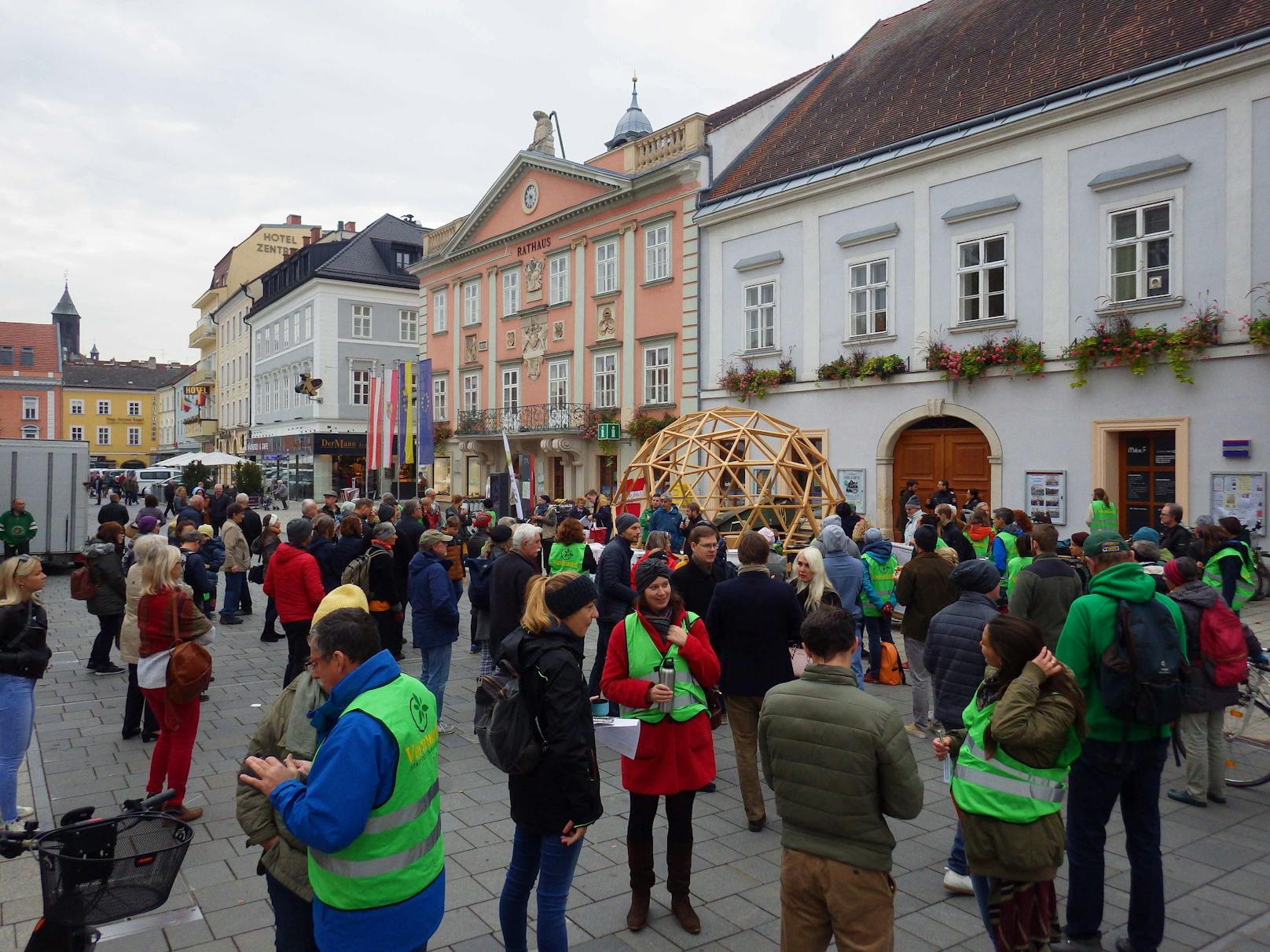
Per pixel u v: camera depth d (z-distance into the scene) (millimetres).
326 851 2746
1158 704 3986
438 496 33688
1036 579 6469
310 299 46438
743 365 23141
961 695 5000
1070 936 4277
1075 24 18703
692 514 13250
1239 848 5441
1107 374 15992
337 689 3006
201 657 5691
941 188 18594
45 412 82188
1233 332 14375
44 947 3334
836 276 20797
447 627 8031
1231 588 8797
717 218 23594
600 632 8195
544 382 31062
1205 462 14750
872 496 20094
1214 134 14594
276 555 8438
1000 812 3520
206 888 4922
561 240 29875
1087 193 16219
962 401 18250
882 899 3334
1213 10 15875
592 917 4629
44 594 16766
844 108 23359
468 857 5324
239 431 61406
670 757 4500
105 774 6742
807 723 3439
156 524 11094
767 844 5543
